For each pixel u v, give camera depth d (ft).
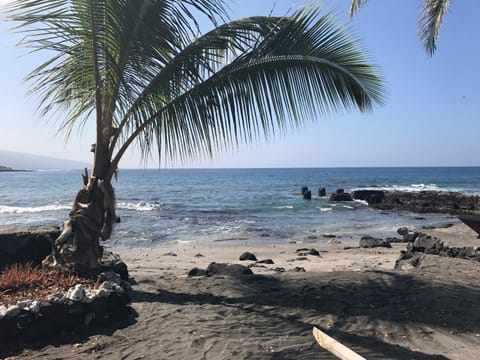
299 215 94.58
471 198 111.04
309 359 10.85
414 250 28.89
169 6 14.64
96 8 14.75
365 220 87.97
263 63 16.66
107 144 17.06
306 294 17.07
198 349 11.55
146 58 15.56
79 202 16.57
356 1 32.30
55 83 16.19
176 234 63.26
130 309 15.01
